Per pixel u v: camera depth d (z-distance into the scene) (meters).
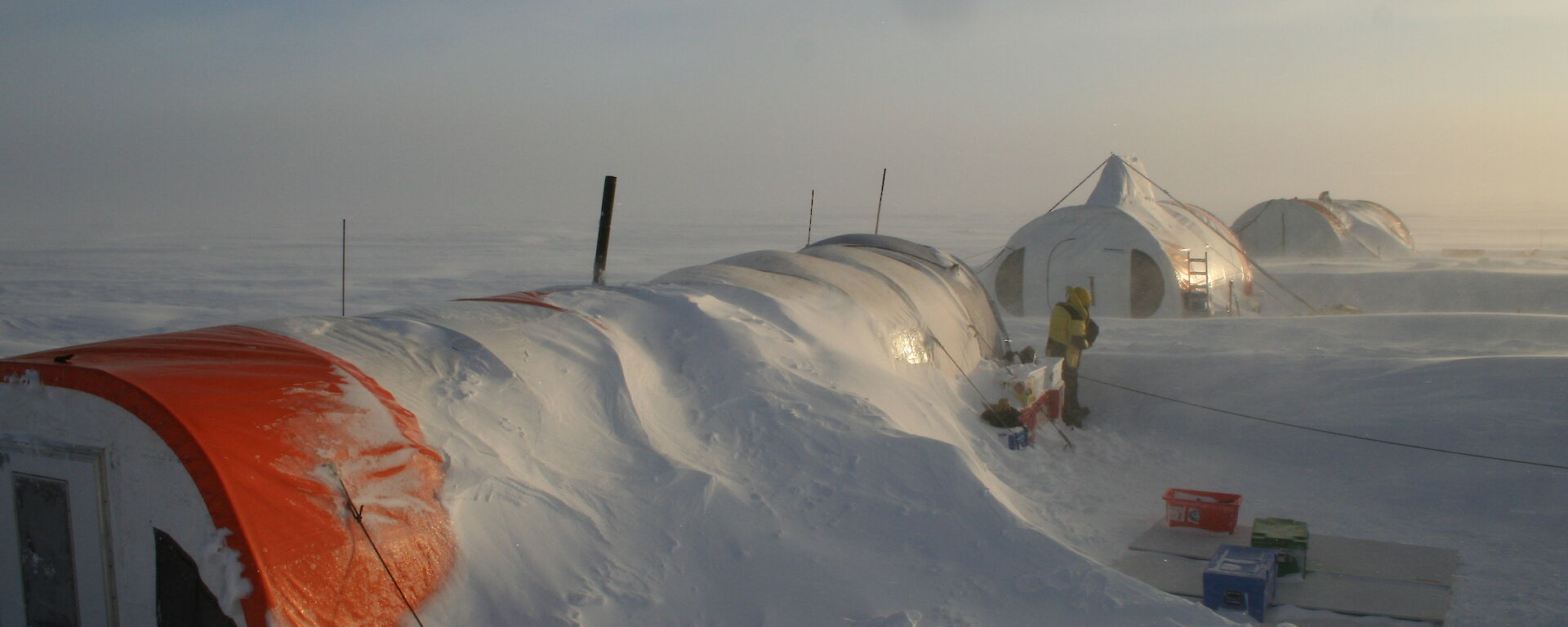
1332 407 9.28
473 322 6.23
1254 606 5.20
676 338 7.15
